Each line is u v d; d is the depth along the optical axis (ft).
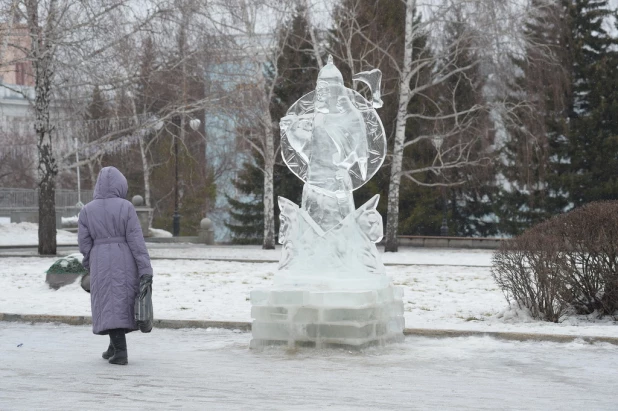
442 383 29.45
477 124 128.47
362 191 170.60
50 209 109.29
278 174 183.01
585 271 47.57
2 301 55.42
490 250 132.26
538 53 123.03
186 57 111.55
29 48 107.86
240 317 46.80
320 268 38.50
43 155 109.50
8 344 39.52
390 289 39.47
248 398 26.11
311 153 39.73
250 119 125.59
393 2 138.92
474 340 40.86
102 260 32.63
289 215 39.63
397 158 126.11
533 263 47.44
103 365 32.99
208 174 219.00
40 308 51.21
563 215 48.55
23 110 185.26
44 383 28.78
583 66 164.86
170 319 45.68
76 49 104.06
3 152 175.32
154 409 24.22
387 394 27.09
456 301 55.67
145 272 32.63
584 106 169.37
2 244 135.44
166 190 212.43
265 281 69.51
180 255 111.55
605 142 160.97
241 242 192.13
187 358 35.06
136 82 112.78
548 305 47.06
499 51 119.96
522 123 126.82
